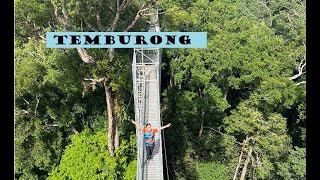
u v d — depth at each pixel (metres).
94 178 27.03
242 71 28.50
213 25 31.39
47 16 24.22
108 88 26.38
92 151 28.25
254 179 29.61
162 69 35.19
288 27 35.22
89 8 24.33
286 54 29.89
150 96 24.98
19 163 27.81
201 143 32.06
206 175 31.20
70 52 25.81
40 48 25.33
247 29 31.06
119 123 28.81
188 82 31.64
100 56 25.30
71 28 23.34
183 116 32.47
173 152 32.59
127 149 28.92
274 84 27.69
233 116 29.27
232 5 34.72
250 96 28.73
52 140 29.47
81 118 30.72
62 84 26.08
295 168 28.25
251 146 28.64
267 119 28.88
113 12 26.33
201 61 28.67
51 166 29.20
